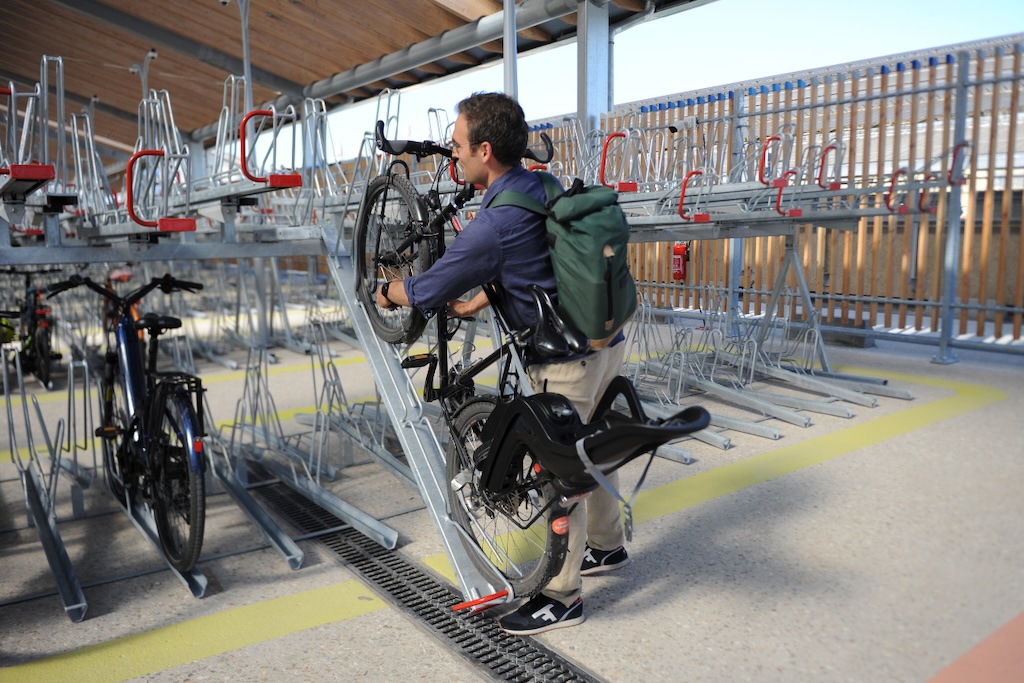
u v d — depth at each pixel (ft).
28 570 10.05
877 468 13.03
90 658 7.77
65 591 8.87
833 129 26.32
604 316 6.86
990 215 22.02
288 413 18.21
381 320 10.21
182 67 34.83
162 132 12.00
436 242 8.86
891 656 7.53
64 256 10.00
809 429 15.62
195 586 9.23
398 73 31.12
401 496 12.65
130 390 10.82
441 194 13.25
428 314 7.65
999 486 12.01
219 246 11.16
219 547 10.73
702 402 17.89
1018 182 24.56
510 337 7.75
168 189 10.77
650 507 11.55
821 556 9.74
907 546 9.98
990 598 8.60
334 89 33.45
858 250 25.03
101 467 14.40
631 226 16.92
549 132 26.94
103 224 12.51
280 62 32.53
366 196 10.41
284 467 13.91
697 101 27.02
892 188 18.19
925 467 13.01
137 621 8.57
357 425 15.19
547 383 7.70
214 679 7.37
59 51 35.76
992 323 26.81
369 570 9.85
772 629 8.08
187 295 40.88
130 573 9.87
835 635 7.93
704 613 8.44
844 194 17.71
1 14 32.04
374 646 7.97
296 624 8.45
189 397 9.53
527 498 7.95
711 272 28.89
